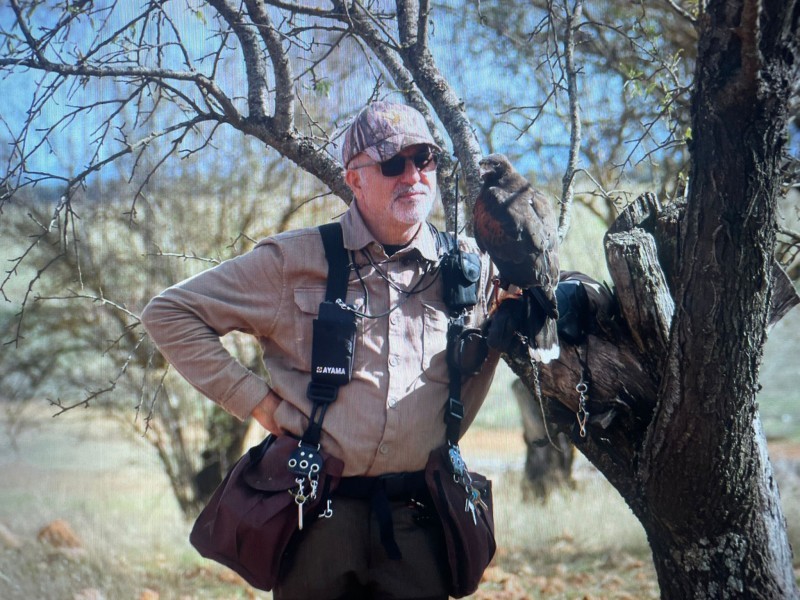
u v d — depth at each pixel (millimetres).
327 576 2861
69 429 13016
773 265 3570
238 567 2891
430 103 4379
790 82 2809
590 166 7637
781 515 3395
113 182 9156
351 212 3061
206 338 2988
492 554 3162
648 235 3393
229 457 10297
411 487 2939
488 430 15047
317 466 2838
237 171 9805
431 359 3010
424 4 4277
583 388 3312
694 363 3053
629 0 5168
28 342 10031
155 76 4293
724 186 2881
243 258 3045
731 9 2676
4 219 8906
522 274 3189
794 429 13883
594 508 9508
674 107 4781
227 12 4301
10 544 7578
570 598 6891
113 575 7070
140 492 11266
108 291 9680
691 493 3240
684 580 3408
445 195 4164
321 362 2902
